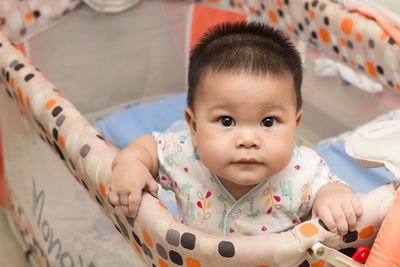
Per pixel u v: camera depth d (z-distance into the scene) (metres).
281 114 0.74
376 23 1.17
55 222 1.22
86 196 1.11
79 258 1.13
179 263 0.68
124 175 0.76
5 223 1.66
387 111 1.29
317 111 1.55
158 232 0.68
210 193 0.87
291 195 0.85
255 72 0.73
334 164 1.33
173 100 1.80
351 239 0.72
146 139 0.92
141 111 1.74
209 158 0.75
